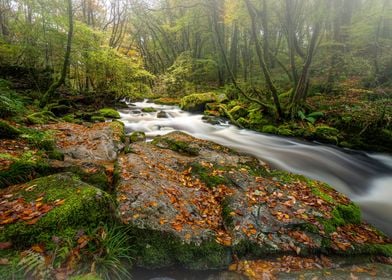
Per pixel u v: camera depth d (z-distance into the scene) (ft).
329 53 47.65
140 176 15.10
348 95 40.14
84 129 25.26
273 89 36.81
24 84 37.06
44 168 14.70
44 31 36.99
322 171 24.93
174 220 12.13
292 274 10.73
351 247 12.36
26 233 8.95
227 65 39.99
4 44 37.45
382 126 31.35
